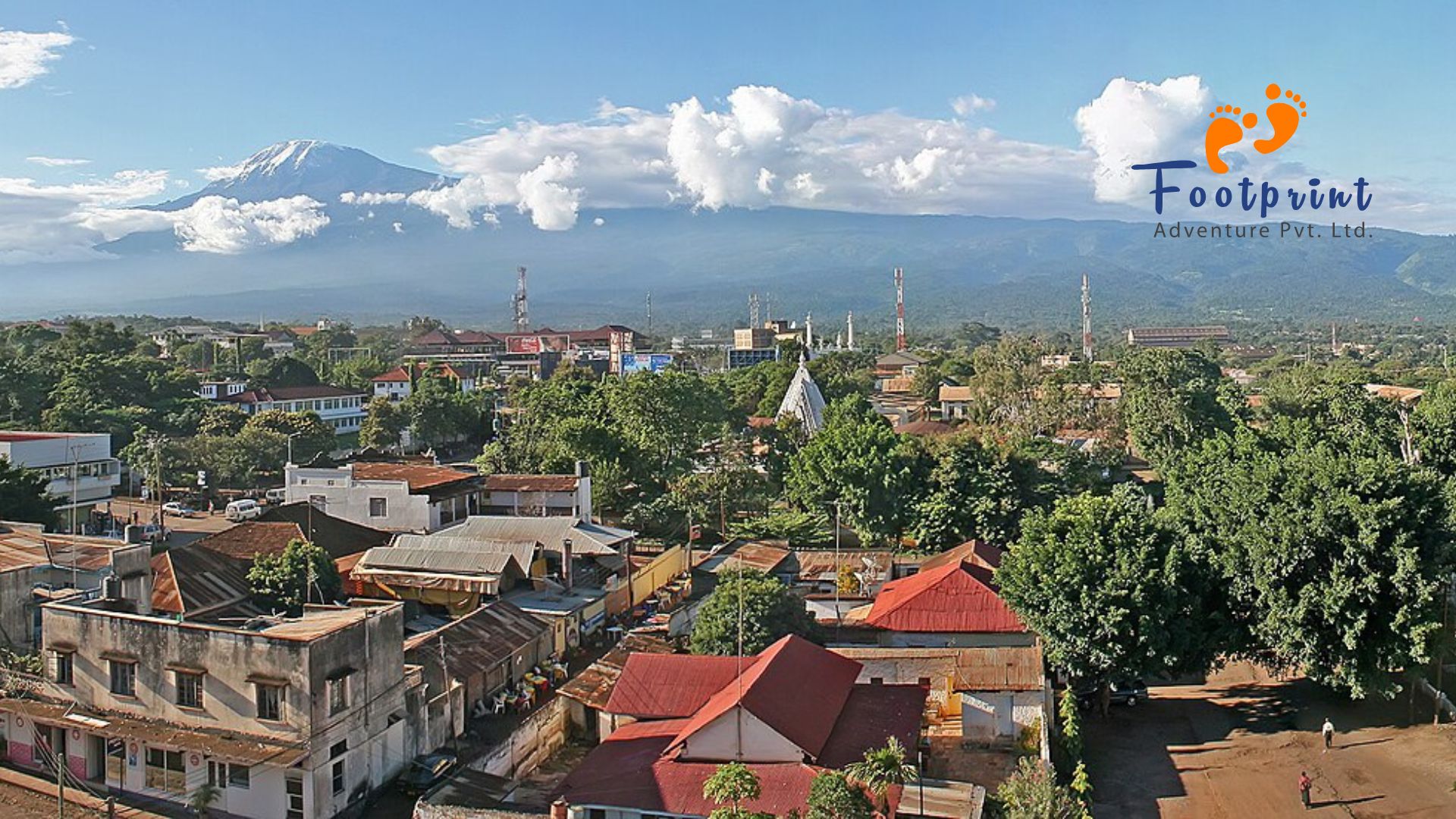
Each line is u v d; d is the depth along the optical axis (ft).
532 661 162.81
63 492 263.90
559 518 214.69
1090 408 377.71
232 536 197.06
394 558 191.72
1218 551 153.58
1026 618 151.64
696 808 102.68
